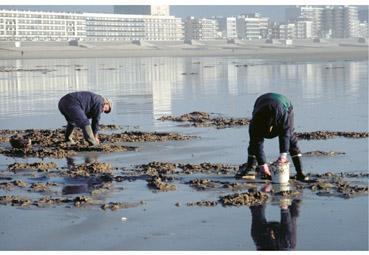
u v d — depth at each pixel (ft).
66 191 33.22
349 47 597.93
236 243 24.58
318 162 40.24
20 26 613.93
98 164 39.45
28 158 43.57
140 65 214.69
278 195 31.68
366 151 44.01
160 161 41.68
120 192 32.78
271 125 34.55
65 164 41.14
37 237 25.55
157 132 55.01
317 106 74.02
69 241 25.07
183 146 47.70
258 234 25.61
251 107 76.02
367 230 25.80
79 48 509.76
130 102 84.94
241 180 35.32
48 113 73.20
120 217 28.19
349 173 36.73
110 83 124.57
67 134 48.93
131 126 60.18
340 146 46.32
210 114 69.36
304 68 168.86
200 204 30.19
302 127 56.75
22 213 28.94
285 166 34.17
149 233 25.93
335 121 60.59
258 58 283.18
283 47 588.09
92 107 47.57
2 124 63.93
